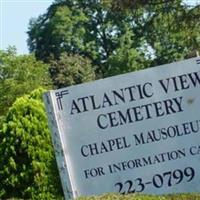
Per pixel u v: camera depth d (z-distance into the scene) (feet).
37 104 47.96
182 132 32.99
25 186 46.98
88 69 227.20
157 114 32.99
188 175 32.99
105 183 33.09
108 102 33.01
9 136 47.44
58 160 33.14
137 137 33.01
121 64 225.35
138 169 33.01
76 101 33.12
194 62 32.99
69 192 33.04
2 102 179.22
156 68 32.94
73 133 33.14
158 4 98.32
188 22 100.01
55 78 224.33
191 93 32.94
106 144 33.06
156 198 32.40
